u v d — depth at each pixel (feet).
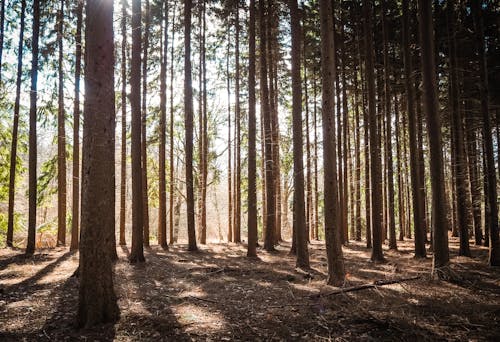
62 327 17.71
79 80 46.24
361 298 23.29
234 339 16.53
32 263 36.35
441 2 47.34
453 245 54.85
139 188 37.32
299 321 18.89
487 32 46.88
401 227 72.64
